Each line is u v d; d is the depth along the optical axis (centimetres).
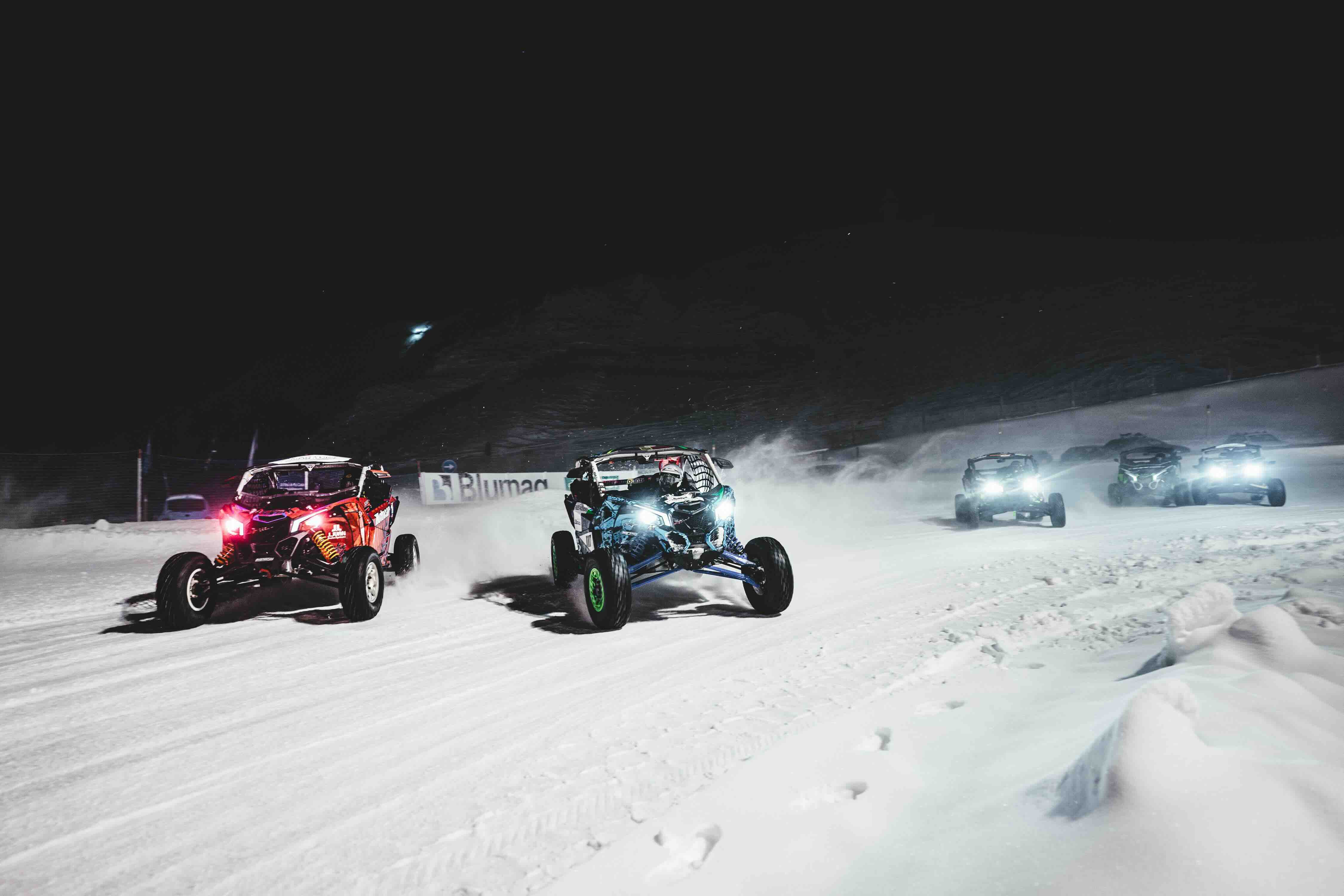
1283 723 220
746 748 331
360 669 509
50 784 333
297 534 676
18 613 742
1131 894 160
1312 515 1246
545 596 766
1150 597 599
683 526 630
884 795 261
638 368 7638
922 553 995
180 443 6425
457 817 286
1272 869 158
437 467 4362
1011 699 361
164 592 630
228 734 391
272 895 238
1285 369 4603
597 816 278
